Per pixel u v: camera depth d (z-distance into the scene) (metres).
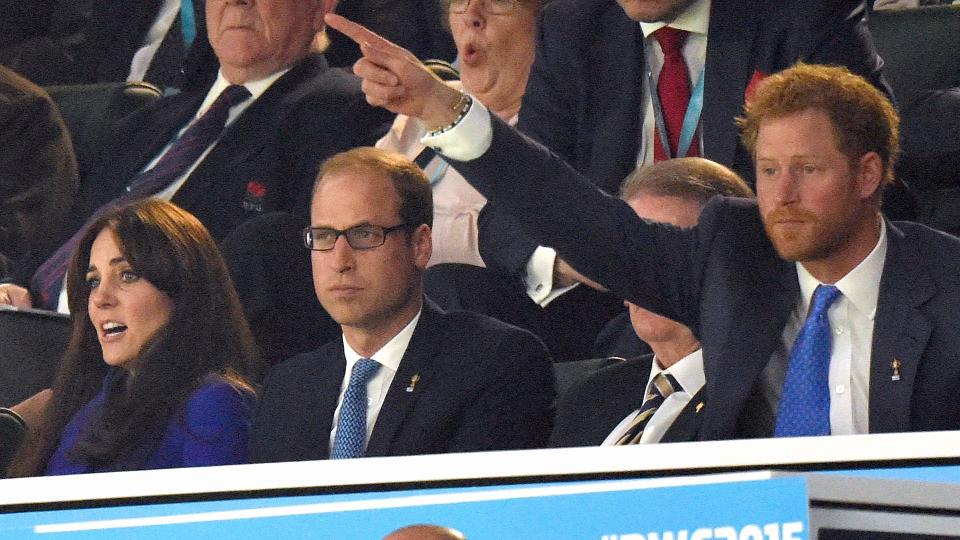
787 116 9.25
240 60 16.53
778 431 9.13
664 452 5.40
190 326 12.13
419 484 5.61
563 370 11.71
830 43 13.45
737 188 11.09
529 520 4.96
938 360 8.89
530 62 15.59
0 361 13.91
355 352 11.38
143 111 17.95
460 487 5.56
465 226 14.52
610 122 13.95
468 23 15.62
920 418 8.87
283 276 13.83
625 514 4.75
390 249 11.32
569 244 9.37
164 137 17.52
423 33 18.59
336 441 11.11
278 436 11.31
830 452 5.44
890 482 4.54
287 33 16.52
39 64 22.27
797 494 4.43
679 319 9.70
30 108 18.61
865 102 9.27
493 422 10.88
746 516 4.51
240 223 15.93
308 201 15.82
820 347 9.20
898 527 4.53
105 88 19.78
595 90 14.11
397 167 11.53
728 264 9.42
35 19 22.66
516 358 11.08
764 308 9.30
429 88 8.91
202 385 11.79
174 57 21.42
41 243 18.31
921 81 16.45
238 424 11.60
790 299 9.34
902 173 15.27
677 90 13.71
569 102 14.27
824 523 4.46
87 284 12.56
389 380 11.23
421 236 11.51
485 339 11.16
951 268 9.12
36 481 6.02
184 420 11.61
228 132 16.27
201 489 5.83
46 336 14.02
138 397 11.78
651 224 9.63
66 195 18.56
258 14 16.41
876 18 16.83
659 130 13.70
